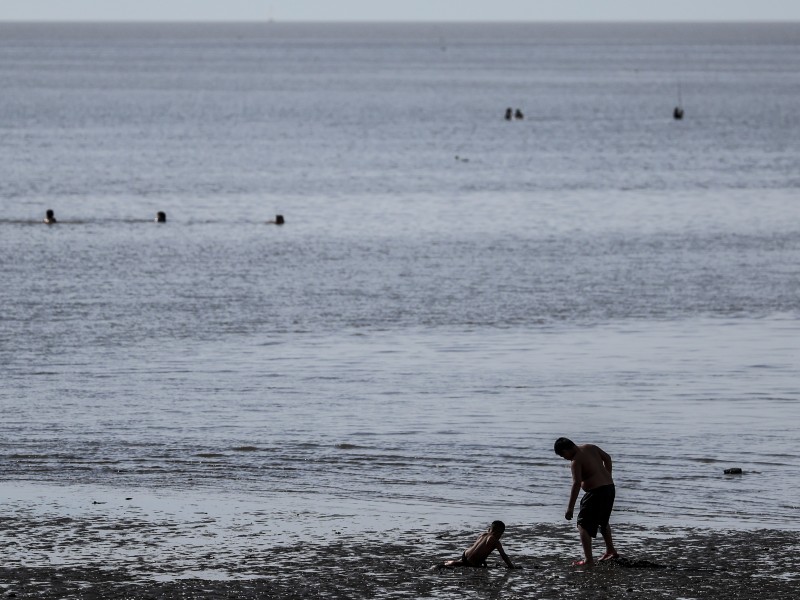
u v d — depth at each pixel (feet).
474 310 250.37
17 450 151.43
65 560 110.01
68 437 157.79
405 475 140.56
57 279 282.97
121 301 257.55
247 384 188.65
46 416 168.86
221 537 117.08
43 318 239.50
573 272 295.48
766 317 243.60
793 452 149.69
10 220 384.27
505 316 244.63
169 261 310.04
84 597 100.63
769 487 135.03
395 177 522.47
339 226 377.91
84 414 170.19
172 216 399.24
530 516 125.08
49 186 479.00
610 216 402.31
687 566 108.58
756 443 153.99
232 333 227.81
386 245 339.36
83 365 201.46
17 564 108.68
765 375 194.08
